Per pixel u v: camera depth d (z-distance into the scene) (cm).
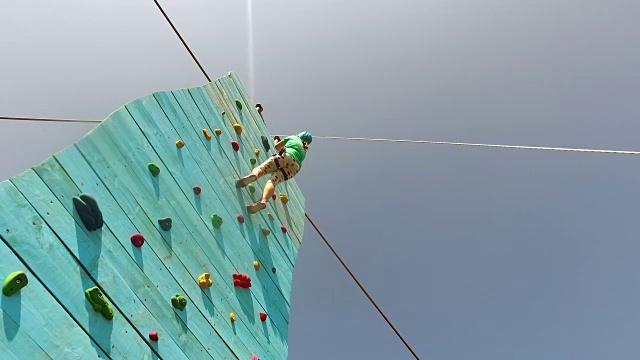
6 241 310
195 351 434
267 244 698
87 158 408
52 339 309
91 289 347
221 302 512
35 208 338
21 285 301
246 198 689
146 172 479
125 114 484
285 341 619
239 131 750
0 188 322
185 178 543
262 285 626
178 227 493
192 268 487
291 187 916
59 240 345
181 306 436
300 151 752
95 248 372
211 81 738
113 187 423
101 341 342
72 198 371
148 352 380
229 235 593
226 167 660
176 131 567
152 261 430
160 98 559
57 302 324
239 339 512
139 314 387
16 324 293
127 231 416
